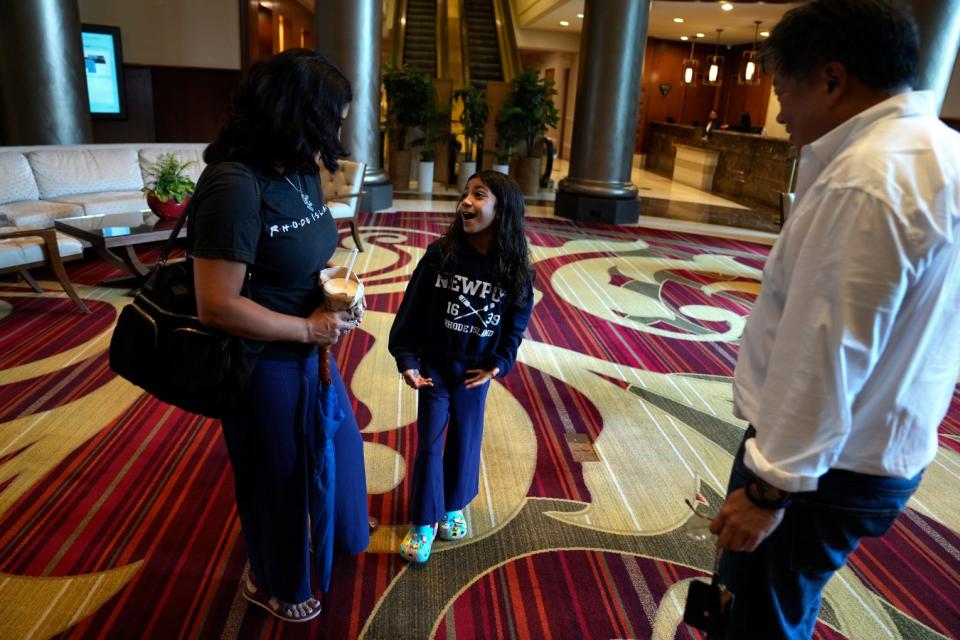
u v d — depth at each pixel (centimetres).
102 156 621
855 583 218
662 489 266
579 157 853
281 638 183
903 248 92
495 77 1383
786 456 101
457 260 197
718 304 528
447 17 1515
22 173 559
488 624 192
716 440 308
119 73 900
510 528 237
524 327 206
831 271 96
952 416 350
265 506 167
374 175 816
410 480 262
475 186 190
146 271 480
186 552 215
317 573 180
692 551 229
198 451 275
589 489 264
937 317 102
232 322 140
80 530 223
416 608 197
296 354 159
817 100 109
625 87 819
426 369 205
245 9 931
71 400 312
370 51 765
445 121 1070
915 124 100
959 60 978
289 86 137
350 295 152
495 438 300
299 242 150
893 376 104
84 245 547
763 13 1125
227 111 143
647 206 1024
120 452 271
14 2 656
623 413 331
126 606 192
